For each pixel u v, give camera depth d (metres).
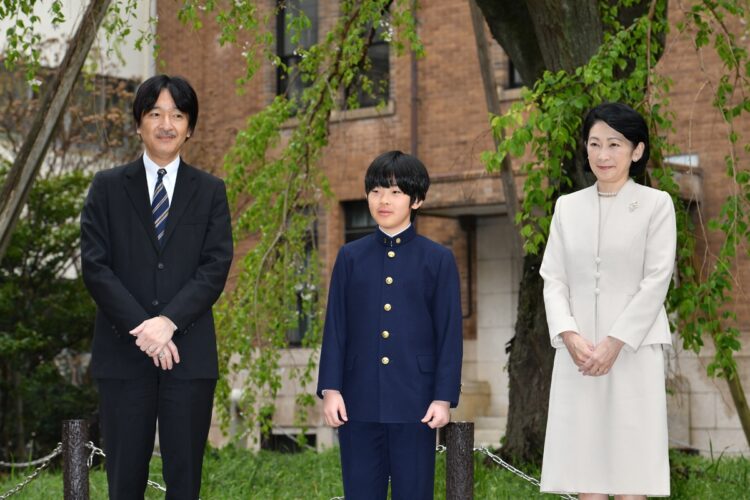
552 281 6.14
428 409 5.90
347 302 6.12
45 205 18.45
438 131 20.58
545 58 9.88
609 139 6.00
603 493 5.90
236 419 18.12
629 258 5.97
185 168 6.21
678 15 17.42
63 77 10.14
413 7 12.21
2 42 19.75
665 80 8.94
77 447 6.05
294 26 11.10
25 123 21.14
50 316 18.80
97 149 21.11
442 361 5.93
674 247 6.01
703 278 12.02
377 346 5.99
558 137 8.30
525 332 11.77
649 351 5.93
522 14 11.02
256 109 22.20
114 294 5.86
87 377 20.42
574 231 6.11
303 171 12.84
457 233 20.58
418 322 6.01
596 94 8.48
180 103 6.10
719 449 17.02
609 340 5.81
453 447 5.86
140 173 6.14
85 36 10.09
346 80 12.18
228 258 6.12
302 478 11.52
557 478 5.93
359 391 6.00
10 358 18.09
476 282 20.45
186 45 23.17
